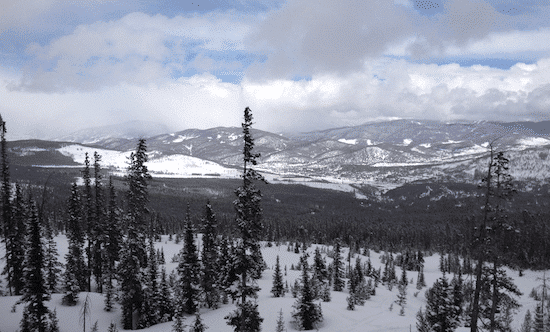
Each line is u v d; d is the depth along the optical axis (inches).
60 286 2368.4
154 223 7485.2
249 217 1171.3
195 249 2406.5
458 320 1683.1
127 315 1939.0
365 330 1957.4
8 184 2245.3
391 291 4397.1
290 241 7834.6
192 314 2297.0
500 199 976.9
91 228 2404.0
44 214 4298.7
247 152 1160.8
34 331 1652.3
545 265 3966.5
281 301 2549.2
